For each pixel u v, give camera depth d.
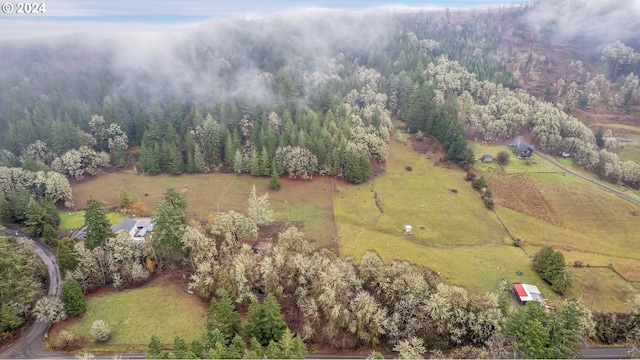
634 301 74.81
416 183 129.75
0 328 63.81
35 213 94.38
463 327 62.62
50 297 72.31
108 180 133.88
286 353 52.62
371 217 110.50
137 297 74.56
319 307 66.75
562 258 84.12
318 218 108.69
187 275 81.50
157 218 80.62
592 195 121.06
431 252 95.50
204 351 54.53
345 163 129.88
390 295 67.31
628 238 105.62
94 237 79.12
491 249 98.19
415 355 57.91
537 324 56.00
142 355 62.62
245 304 70.75
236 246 79.88
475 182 126.62
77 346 63.94
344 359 63.75
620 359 65.25
